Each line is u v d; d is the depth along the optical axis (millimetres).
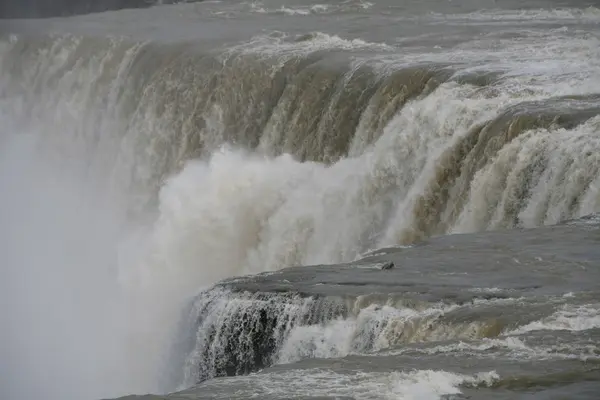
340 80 91688
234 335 53219
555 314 45688
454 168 70438
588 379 38844
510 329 44875
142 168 112750
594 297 48062
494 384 38781
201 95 107062
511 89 76938
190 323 56719
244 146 100500
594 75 80375
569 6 137875
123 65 123375
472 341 43219
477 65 86188
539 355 41125
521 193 63719
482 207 65500
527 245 56125
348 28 124812
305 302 51344
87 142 127125
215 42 116375
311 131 91688
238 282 55531
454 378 39281
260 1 166625
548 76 80625
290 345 50406
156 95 113250
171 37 125062
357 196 77062
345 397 38094
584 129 64312
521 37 105688
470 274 52531
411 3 151375
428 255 56062
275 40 114188
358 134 85875
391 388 38781
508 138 67375
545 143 64000
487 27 117688
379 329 47938
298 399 38094
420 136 75438
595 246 55031
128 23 149375
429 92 82938
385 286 51594
